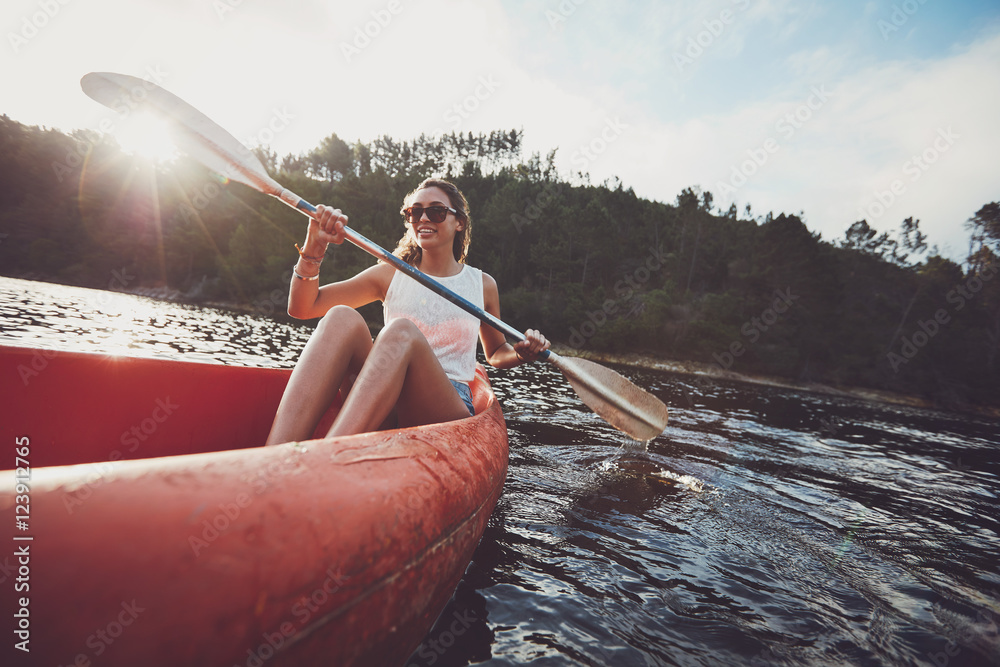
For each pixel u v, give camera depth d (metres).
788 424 6.49
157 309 16.61
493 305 2.11
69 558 0.42
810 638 1.21
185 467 0.54
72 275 34.84
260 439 1.61
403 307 1.69
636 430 2.41
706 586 1.42
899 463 4.23
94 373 1.25
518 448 2.75
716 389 13.16
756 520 2.01
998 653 1.21
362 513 0.64
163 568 0.45
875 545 1.89
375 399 1.06
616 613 1.24
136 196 40.56
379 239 41.66
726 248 45.12
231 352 7.09
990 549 2.01
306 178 46.41
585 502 2.00
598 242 43.22
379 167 53.78
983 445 7.72
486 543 1.55
